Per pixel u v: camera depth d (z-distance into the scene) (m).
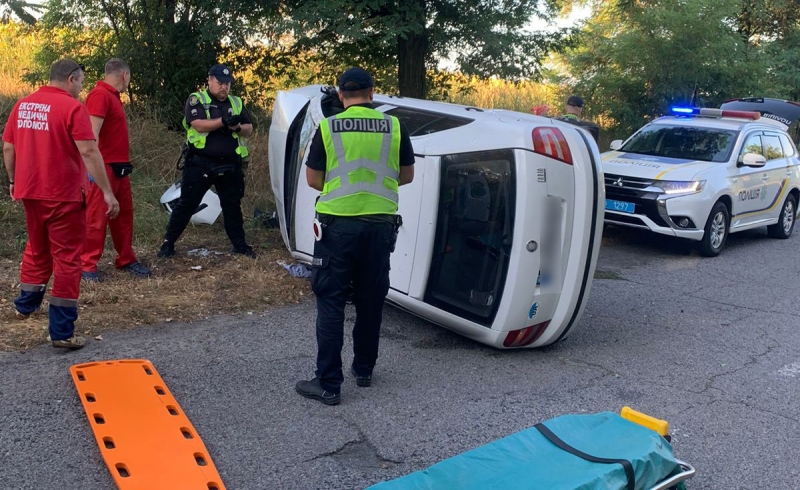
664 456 3.02
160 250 6.92
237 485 3.37
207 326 5.36
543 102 15.96
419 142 5.33
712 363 5.34
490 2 11.43
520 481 2.85
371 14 10.96
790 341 5.92
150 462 3.38
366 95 4.21
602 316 6.38
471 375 4.83
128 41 11.16
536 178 4.82
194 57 11.11
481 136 5.08
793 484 3.70
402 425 4.06
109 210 4.82
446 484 2.91
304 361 4.82
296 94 7.29
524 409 4.36
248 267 6.80
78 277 4.66
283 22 10.04
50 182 4.48
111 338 4.98
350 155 4.05
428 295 5.25
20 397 4.00
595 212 5.02
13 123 4.61
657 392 4.75
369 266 4.19
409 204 5.25
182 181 6.74
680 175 8.79
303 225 6.39
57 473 3.33
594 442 3.13
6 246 6.69
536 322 5.09
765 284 7.79
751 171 9.56
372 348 4.45
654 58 14.21
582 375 4.96
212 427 3.87
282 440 3.80
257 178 9.16
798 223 12.00
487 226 4.99
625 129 14.61
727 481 3.70
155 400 4.02
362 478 3.50
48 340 4.81
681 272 8.17
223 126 6.58
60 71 4.70
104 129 5.85
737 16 16.61
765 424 4.36
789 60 17.12
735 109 12.43
